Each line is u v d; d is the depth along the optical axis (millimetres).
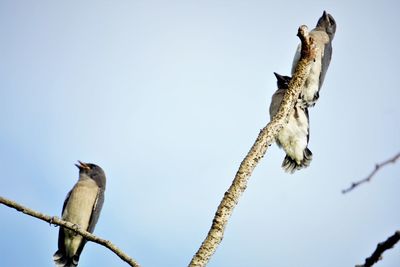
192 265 5832
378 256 4199
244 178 6234
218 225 5965
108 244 6820
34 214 7223
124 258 6762
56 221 7156
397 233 4117
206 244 5902
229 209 6043
